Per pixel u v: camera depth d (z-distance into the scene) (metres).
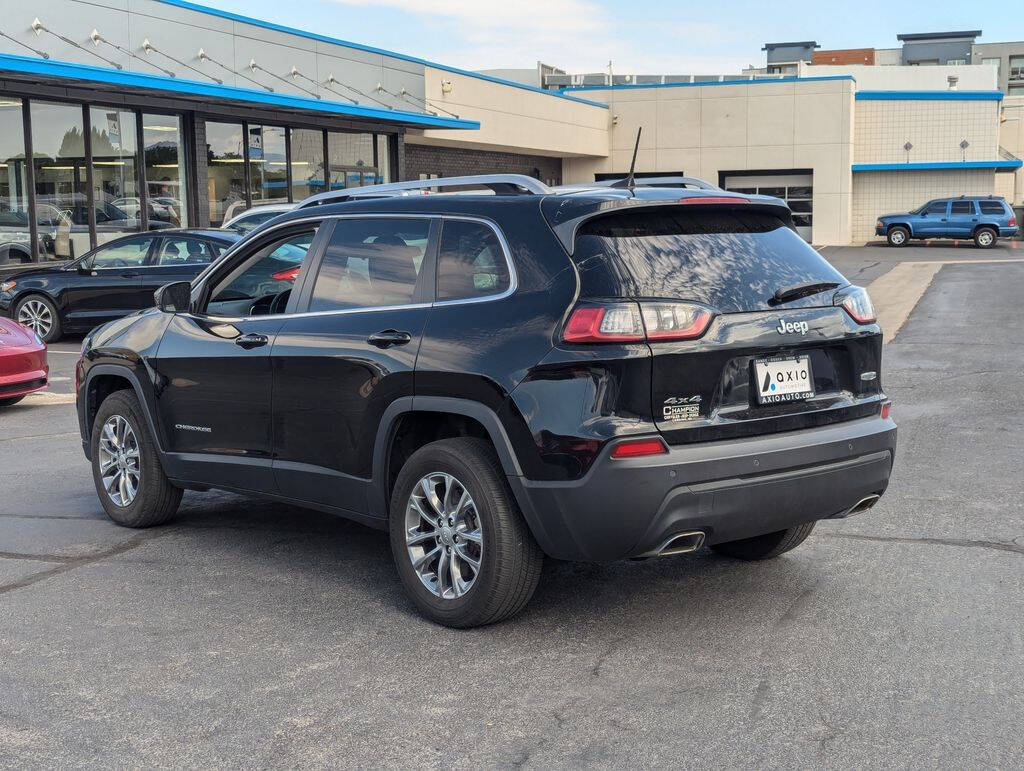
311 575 5.04
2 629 4.33
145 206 21.23
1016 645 4.00
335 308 4.77
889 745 3.22
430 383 4.23
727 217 4.33
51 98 19.09
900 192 46.66
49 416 9.79
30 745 3.30
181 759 3.21
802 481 4.06
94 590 4.83
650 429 3.82
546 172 43.75
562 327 3.89
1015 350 12.80
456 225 4.41
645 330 3.83
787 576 4.88
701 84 44.12
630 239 4.03
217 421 5.29
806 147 43.47
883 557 5.12
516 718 3.46
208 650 4.09
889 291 22.09
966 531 5.52
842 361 4.33
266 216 15.15
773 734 3.31
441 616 4.30
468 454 4.18
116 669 3.90
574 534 3.89
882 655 3.93
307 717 3.49
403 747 3.27
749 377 4.03
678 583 4.82
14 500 6.59
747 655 3.96
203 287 5.50
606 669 3.85
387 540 5.66
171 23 21.39
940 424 8.41
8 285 15.41
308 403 4.79
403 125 29.00
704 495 3.85
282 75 24.61
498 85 35.22
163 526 5.96
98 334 6.09
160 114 21.55
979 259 33.41
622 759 3.17
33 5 18.55
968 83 57.12
